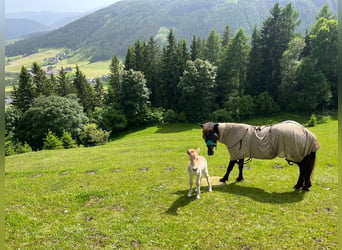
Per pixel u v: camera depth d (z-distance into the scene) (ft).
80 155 76.18
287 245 23.20
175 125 189.78
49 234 26.53
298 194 34.12
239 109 188.65
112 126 188.96
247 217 28.32
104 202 34.04
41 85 203.72
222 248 23.20
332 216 28.02
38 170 55.57
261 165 51.01
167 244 24.12
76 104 177.68
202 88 192.75
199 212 29.86
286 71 188.44
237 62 206.90
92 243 24.80
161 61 221.25
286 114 188.75
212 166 51.85
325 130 113.19
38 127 164.04
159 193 36.27
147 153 71.15
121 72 226.99
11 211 31.99
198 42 241.55
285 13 211.00
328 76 187.83
